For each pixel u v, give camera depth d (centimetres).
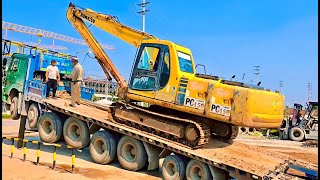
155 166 1175
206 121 1158
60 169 1096
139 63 1233
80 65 1398
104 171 1147
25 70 1522
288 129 2858
